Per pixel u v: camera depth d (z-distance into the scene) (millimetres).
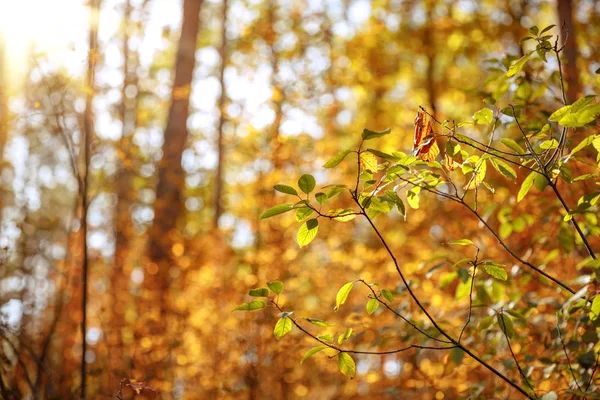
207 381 5945
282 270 6414
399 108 10055
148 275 6855
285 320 2316
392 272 6203
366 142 9531
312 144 7094
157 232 7344
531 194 4406
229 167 10109
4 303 4609
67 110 5020
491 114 2297
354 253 7242
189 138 9484
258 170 6645
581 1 7547
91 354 5918
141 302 6590
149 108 10258
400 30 9906
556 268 4230
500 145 3734
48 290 5816
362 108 10570
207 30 12930
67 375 5395
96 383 5281
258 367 5957
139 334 5949
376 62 9875
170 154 7836
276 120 6574
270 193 6562
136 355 5801
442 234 6207
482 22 9031
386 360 5281
